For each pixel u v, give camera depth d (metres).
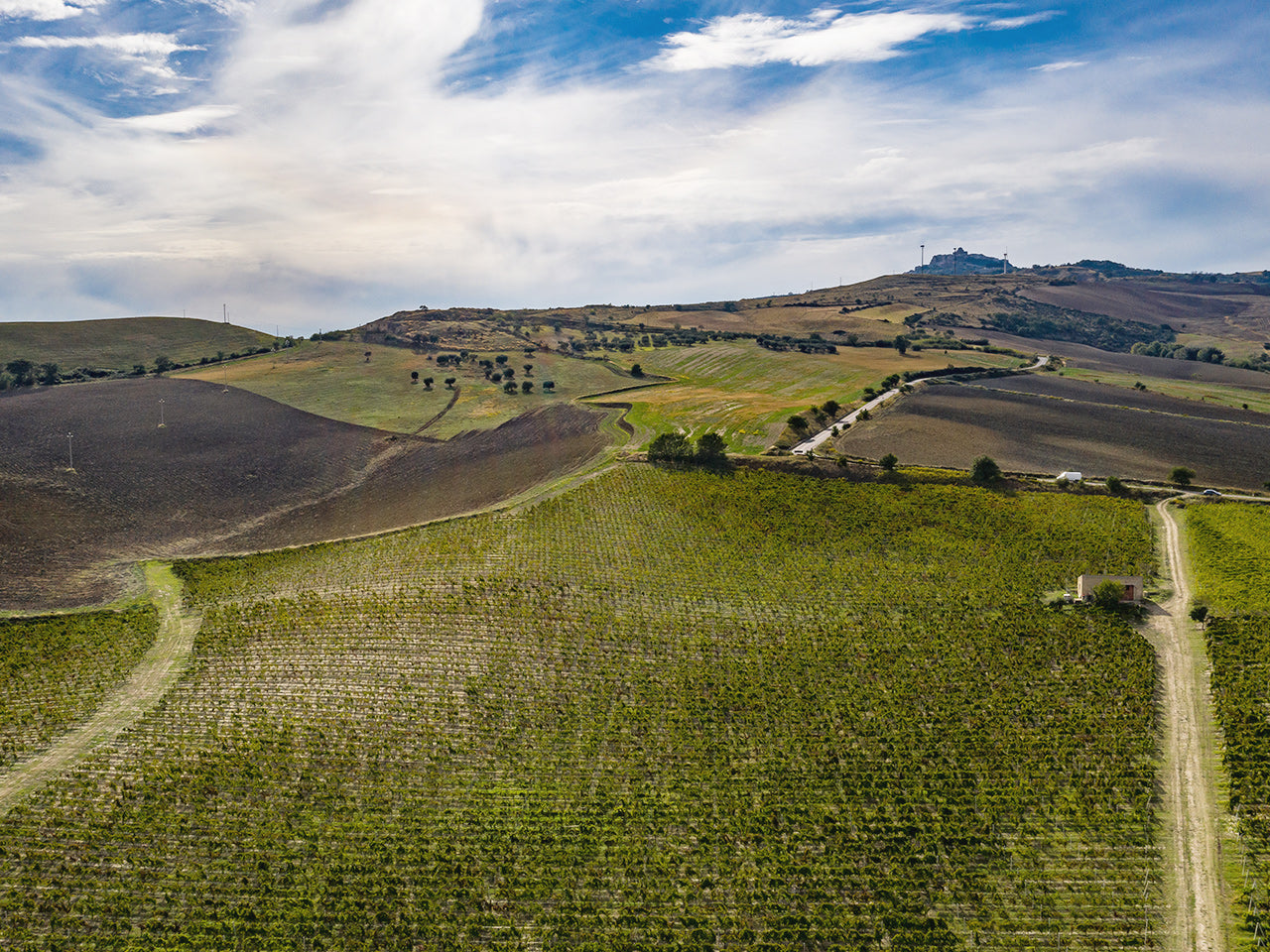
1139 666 71.19
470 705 70.38
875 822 57.38
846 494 111.25
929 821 57.16
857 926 49.34
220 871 53.78
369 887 52.53
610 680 73.88
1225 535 92.62
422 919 50.09
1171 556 91.19
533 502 114.25
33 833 56.97
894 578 90.44
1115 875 51.47
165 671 77.00
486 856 54.69
